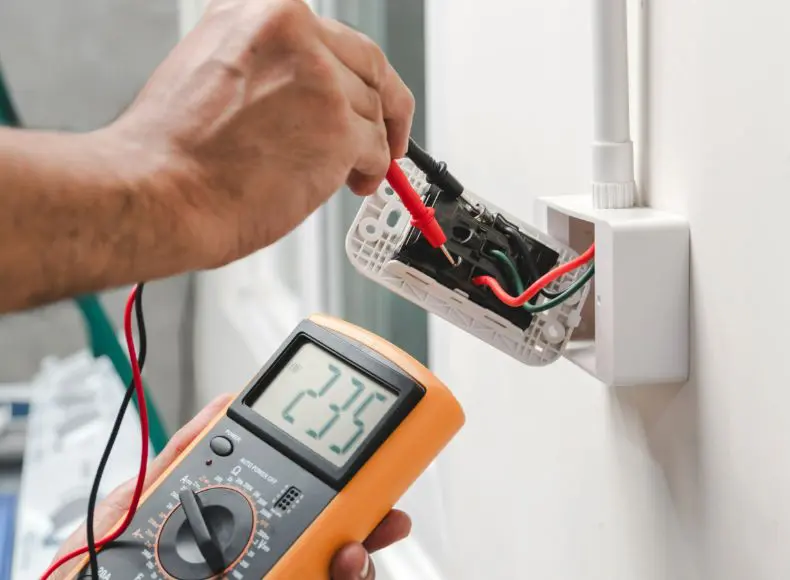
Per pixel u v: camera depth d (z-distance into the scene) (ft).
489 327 1.82
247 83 1.26
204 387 6.89
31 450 4.37
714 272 1.54
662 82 1.67
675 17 1.62
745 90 1.44
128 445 4.29
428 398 1.80
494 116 2.40
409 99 1.48
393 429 1.78
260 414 1.91
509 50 2.28
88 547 1.77
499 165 2.39
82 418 4.57
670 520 1.72
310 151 1.29
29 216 1.14
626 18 1.69
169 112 1.27
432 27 2.81
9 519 3.90
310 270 4.48
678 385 1.67
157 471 2.06
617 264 1.61
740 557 1.52
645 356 1.63
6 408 5.26
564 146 2.02
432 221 1.67
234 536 1.75
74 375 5.13
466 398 2.72
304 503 1.76
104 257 1.19
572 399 2.07
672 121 1.64
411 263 1.77
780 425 1.40
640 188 1.77
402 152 1.51
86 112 6.86
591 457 2.00
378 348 1.92
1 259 1.13
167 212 1.21
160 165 1.23
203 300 6.86
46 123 6.82
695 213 1.59
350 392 1.87
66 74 6.78
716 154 1.52
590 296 1.88
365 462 1.77
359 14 3.80
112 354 4.06
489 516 2.59
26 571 3.44
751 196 1.44
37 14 6.66
